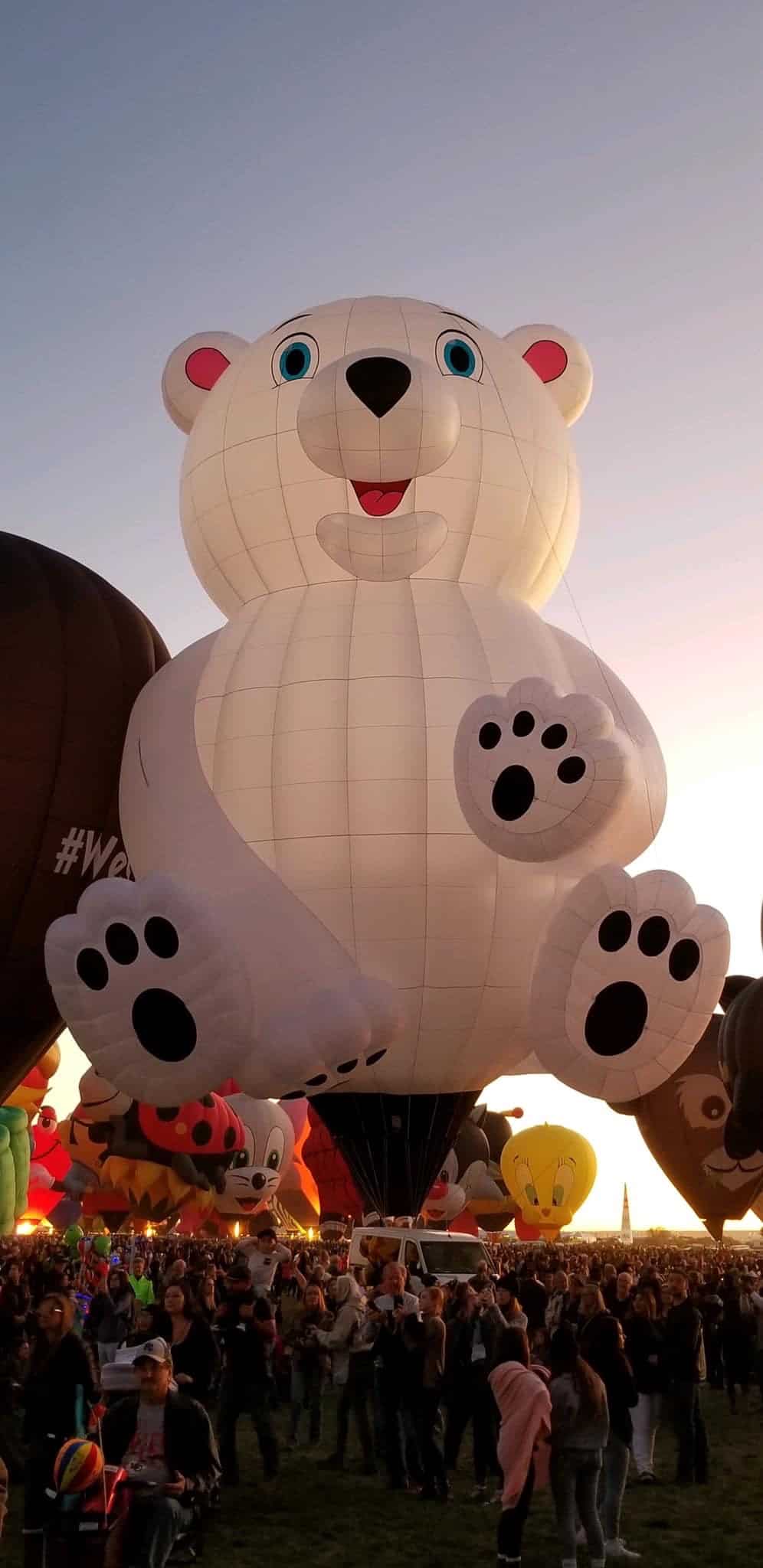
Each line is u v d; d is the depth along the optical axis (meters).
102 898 13.46
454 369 16.42
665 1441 12.18
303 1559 7.77
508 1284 13.31
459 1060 15.98
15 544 18.28
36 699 16.88
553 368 17.94
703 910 13.83
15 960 17.02
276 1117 36.38
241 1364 9.71
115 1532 5.69
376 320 16.50
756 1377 14.91
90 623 17.69
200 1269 14.97
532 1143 39.84
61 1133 36.03
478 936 15.20
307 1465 10.45
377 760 15.00
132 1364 6.38
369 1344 10.30
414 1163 16.86
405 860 14.98
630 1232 79.25
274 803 15.18
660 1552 7.98
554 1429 7.09
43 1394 5.85
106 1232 34.00
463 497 16.05
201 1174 32.31
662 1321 11.37
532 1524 8.73
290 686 15.40
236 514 16.44
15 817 16.64
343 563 15.34
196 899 13.46
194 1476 5.91
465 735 13.21
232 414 16.58
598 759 12.63
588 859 15.76
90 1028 13.70
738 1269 18.73
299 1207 42.16
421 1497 9.30
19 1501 9.09
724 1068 20.33
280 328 16.91
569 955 13.73
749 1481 10.09
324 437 14.22
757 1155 31.47
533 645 16.12
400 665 15.34
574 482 17.45
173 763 15.81
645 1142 33.12
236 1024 13.67
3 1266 18.03
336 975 14.66
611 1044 13.86
